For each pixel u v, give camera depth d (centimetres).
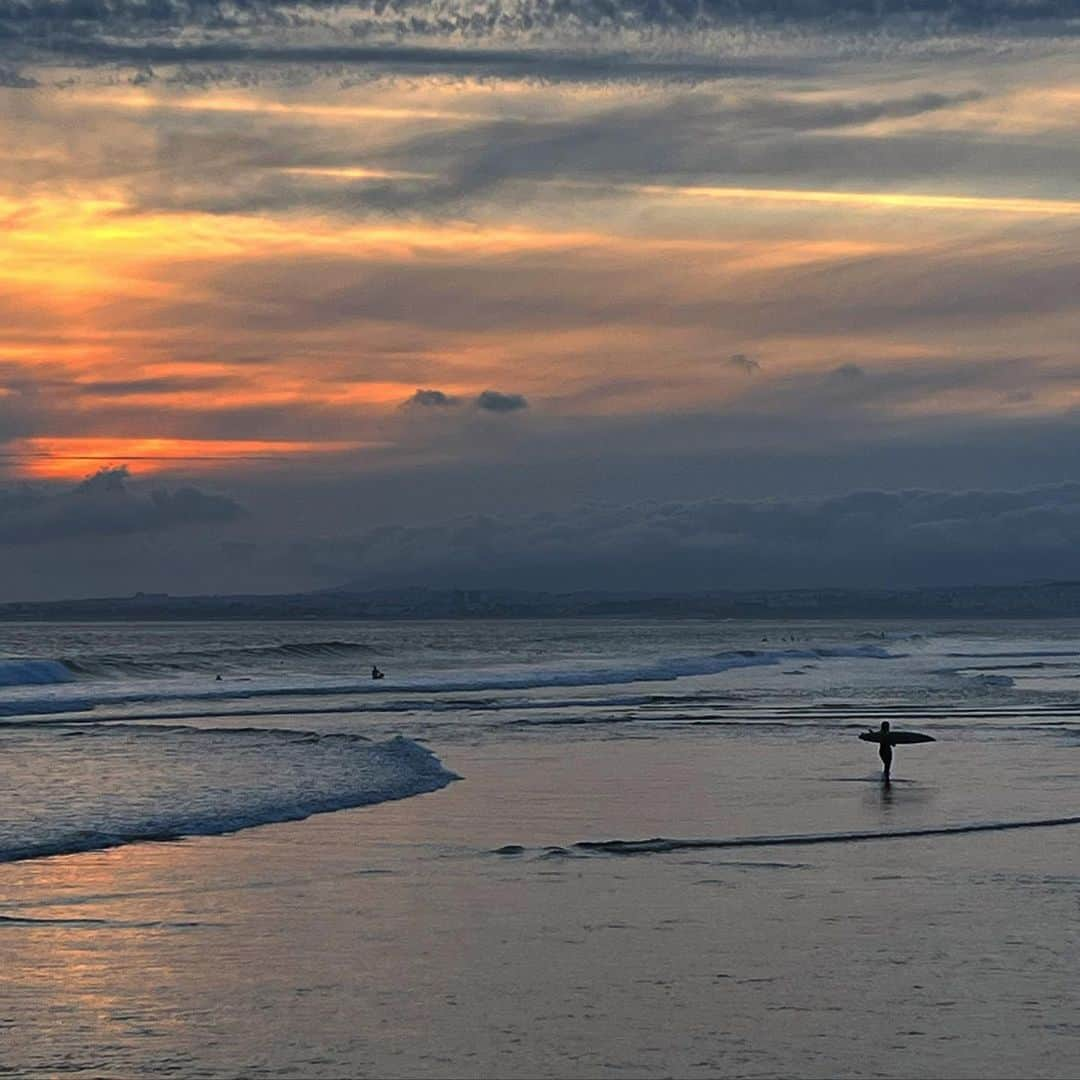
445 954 1364
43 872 1734
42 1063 1063
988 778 2770
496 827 2105
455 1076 1038
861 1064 1059
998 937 1426
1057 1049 1091
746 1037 1120
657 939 1418
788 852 1895
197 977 1284
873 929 1460
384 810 2272
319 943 1404
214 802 2330
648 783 2661
